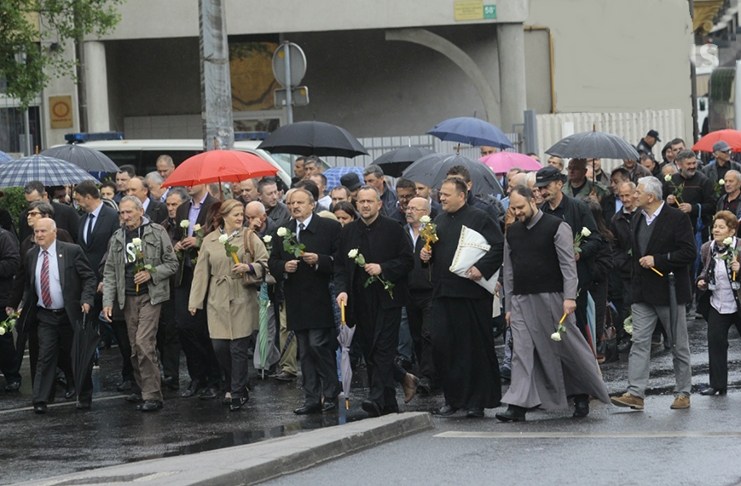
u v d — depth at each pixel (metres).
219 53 32.75
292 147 33.94
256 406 24.19
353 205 29.41
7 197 36.03
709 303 23.66
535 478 16.03
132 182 29.89
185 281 25.31
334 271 22.56
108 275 24.73
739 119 58.31
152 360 24.36
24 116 52.69
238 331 23.86
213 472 16.08
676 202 33.97
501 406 23.36
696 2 73.50
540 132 54.91
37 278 24.75
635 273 22.52
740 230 27.72
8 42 41.53
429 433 20.33
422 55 59.22
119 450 20.53
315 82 59.34
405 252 22.31
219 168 26.08
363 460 17.84
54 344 24.77
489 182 27.55
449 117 59.34
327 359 23.22
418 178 27.95
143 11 50.91
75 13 42.62
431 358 24.94
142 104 57.72
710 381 23.69
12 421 23.77
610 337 28.28
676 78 66.94
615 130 56.84
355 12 51.81
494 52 56.34
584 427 20.61
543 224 21.44
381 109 59.44
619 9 65.88
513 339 21.64
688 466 16.50
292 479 16.61
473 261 21.80
